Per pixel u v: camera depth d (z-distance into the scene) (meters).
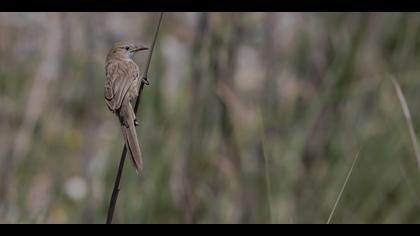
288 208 10.98
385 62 11.72
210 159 11.36
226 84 11.48
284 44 12.35
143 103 11.73
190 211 11.17
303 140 11.53
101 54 14.61
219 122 11.46
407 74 11.52
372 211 10.89
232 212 11.19
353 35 11.89
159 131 11.52
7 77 14.50
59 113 14.17
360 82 11.71
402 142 11.12
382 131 11.30
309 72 12.13
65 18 14.52
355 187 11.09
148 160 11.41
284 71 12.25
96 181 12.26
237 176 11.28
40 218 12.00
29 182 12.84
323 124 11.66
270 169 11.29
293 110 11.87
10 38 14.91
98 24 14.62
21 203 12.44
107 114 14.37
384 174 11.07
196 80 11.57
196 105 11.52
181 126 11.50
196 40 11.62
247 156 11.41
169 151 11.38
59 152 13.57
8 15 14.98
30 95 14.14
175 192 11.23
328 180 11.22
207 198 11.28
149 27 14.38
